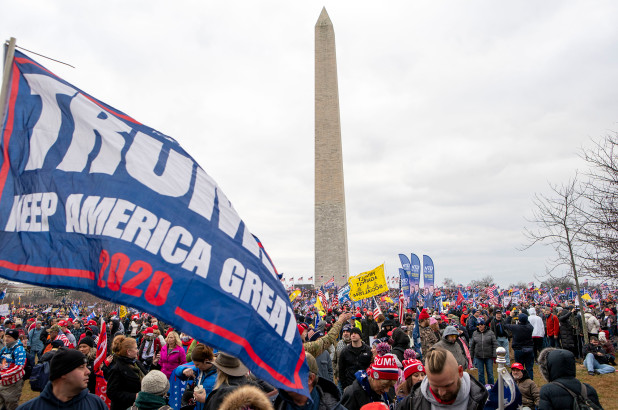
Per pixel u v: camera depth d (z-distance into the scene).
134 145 3.96
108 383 7.80
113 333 15.69
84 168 3.86
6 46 3.87
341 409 4.78
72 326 23.05
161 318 3.46
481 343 14.48
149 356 12.94
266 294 3.97
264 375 3.68
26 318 36.00
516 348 15.36
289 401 4.62
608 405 13.16
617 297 38.81
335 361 11.80
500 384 5.62
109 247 3.57
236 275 3.83
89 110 3.98
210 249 3.81
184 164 4.08
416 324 16.61
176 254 3.69
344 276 53.66
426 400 4.63
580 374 17.75
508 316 25.45
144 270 3.54
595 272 19.05
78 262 3.60
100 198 3.75
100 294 3.49
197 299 3.59
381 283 21.66
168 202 3.86
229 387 5.05
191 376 7.13
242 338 3.62
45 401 4.36
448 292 61.97
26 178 3.82
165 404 6.30
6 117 3.87
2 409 10.05
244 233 4.12
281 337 3.93
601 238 19.00
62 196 3.76
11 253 3.62
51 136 3.90
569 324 21.30
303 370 4.00
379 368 5.88
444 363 4.23
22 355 10.32
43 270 3.58
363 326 18.55
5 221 3.70
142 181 3.87
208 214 3.97
